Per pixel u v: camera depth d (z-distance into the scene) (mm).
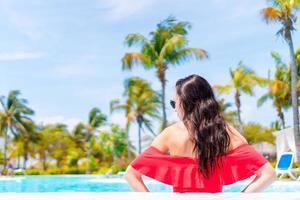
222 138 2059
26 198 1522
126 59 27781
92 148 49500
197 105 2152
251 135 41344
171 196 1499
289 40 22484
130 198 1482
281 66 31875
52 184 17281
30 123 47781
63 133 54688
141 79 35594
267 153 39000
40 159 52562
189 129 2117
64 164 50406
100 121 51812
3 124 45656
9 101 46125
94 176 25656
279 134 19188
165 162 2082
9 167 37625
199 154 2049
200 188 2049
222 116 2160
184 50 27734
